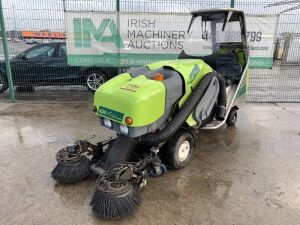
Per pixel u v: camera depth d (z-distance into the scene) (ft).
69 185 11.24
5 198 10.44
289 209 10.03
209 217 9.59
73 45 21.75
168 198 10.53
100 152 12.07
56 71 25.21
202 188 11.20
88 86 25.49
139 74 12.11
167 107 11.18
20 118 18.90
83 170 11.03
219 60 14.97
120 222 9.25
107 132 16.65
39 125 17.66
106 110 10.69
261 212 9.86
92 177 11.67
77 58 22.03
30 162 13.03
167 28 21.52
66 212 9.73
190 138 12.65
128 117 10.00
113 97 10.41
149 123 10.41
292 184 11.57
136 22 21.38
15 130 16.79
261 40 21.94
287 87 30.45
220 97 13.61
